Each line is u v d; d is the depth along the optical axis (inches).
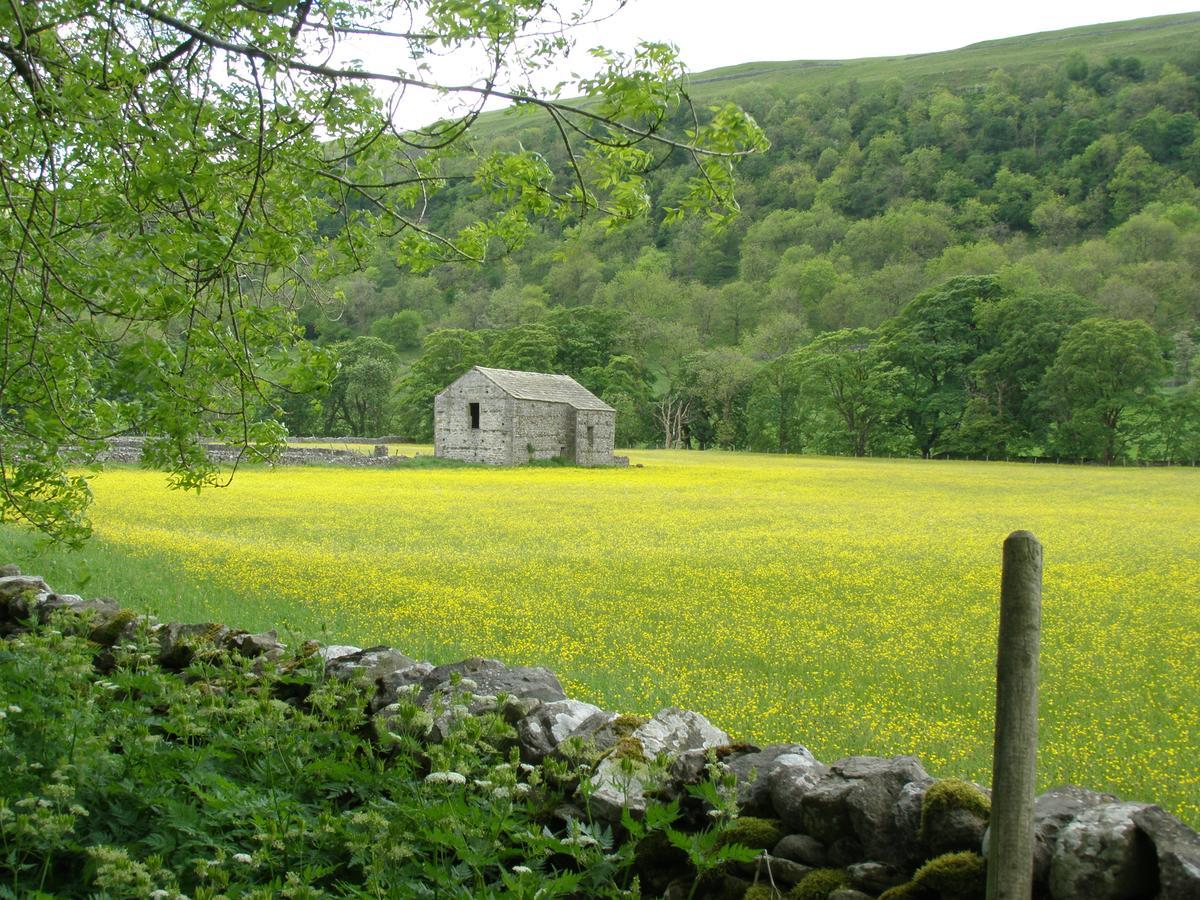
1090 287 4800.7
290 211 270.1
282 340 305.4
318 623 474.0
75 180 260.7
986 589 677.9
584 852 169.8
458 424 2610.7
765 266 6958.7
